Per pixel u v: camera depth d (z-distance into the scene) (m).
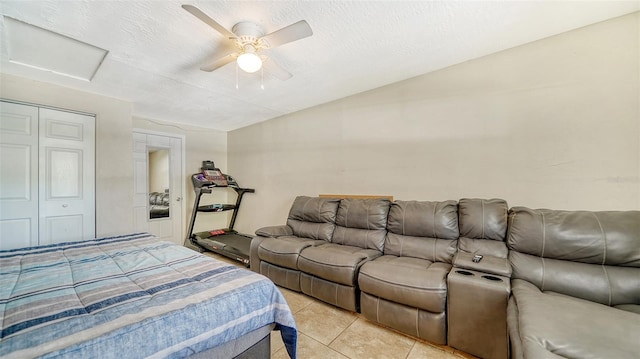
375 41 2.10
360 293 2.16
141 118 3.99
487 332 1.55
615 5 1.79
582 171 2.04
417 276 1.82
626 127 1.89
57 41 1.94
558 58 2.11
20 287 1.20
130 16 1.69
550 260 1.68
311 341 1.84
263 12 1.69
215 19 1.73
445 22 1.89
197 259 1.66
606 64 1.95
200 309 1.07
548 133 2.16
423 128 2.78
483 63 2.43
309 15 1.75
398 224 2.49
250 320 1.22
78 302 1.07
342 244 2.78
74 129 2.80
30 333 0.84
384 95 3.05
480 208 2.13
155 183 4.14
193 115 3.95
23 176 2.51
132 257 1.67
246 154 4.71
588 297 1.48
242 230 4.73
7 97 2.42
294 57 2.33
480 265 1.75
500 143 2.36
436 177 2.70
